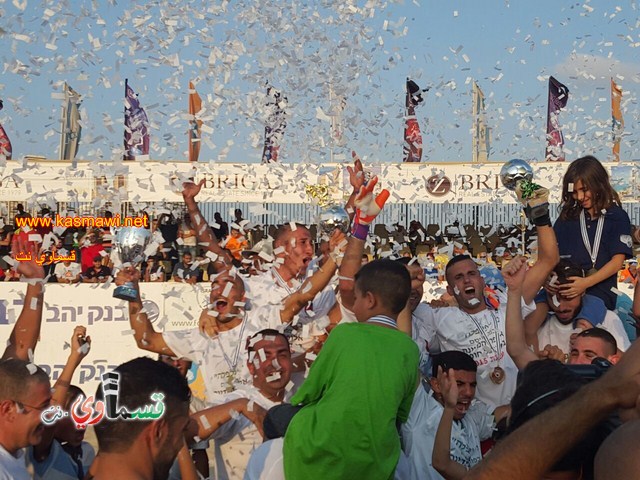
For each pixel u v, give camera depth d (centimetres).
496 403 438
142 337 434
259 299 452
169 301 688
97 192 603
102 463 214
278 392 382
